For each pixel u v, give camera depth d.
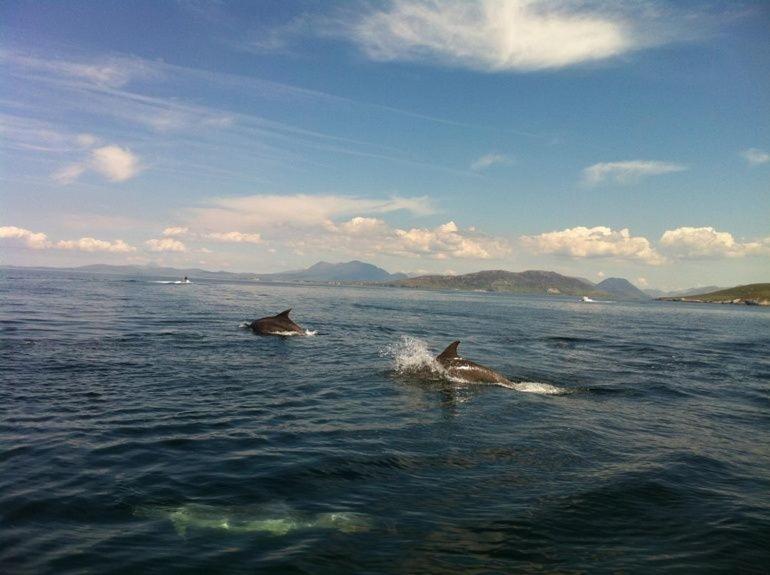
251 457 9.91
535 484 8.99
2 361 18.03
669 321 73.56
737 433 13.03
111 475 8.82
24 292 60.00
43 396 13.61
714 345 37.00
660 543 7.04
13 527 6.97
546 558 6.54
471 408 14.59
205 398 14.36
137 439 10.70
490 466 9.85
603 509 8.04
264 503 7.96
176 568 6.16
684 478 9.52
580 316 76.94
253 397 14.75
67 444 10.19
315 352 23.92
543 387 18.00
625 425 13.37
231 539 6.89
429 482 8.96
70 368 17.38
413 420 13.04
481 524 7.41
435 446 10.97
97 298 55.75
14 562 6.17
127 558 6.36
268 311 48.94
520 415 13.98
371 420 12.90
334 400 14.89
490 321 53.03
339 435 11.52
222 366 19.19
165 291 83.88
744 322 79.06
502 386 17.84
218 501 7.99
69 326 28.92
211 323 34.00
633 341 37.44
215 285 146.38
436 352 25.86
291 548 6.66
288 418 12.77
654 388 18.66
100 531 7.00
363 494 8.38
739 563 6.59
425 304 89.19
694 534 7.32
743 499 8.66
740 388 19.41
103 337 25.08
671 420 14.13
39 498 7.82
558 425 13.05
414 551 6.63
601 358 26.70
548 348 30.33
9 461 9.19
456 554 6.57
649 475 9.56
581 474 9.55
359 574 6.08
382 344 28.16
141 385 15.46
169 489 8.37
